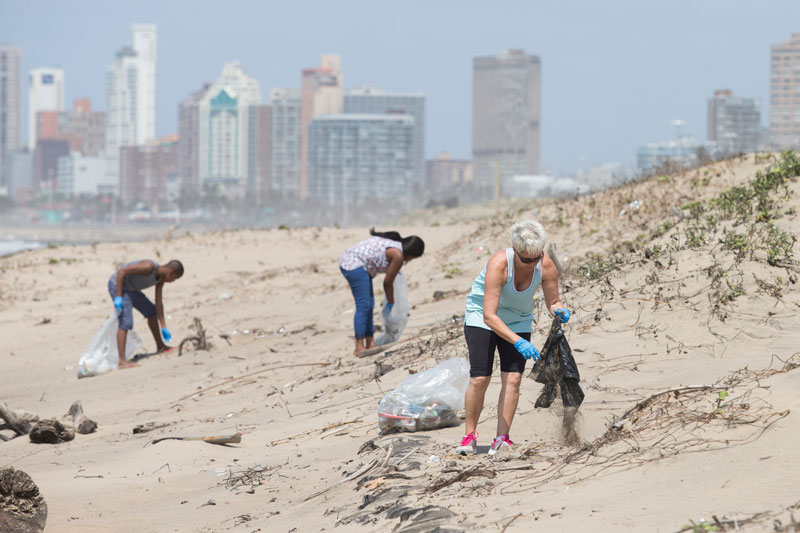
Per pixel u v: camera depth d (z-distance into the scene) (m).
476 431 17.00
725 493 10.88
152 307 36.44
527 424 17.28
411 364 24.23
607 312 23.48
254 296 50.16
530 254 15.16
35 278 59.88
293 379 27.38
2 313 50.88
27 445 23.41
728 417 13.40
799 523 9.34
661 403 15.17
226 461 19.03
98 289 57.28
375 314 35.75
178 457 19.55
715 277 23.47
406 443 16.95
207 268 60.44
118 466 19.38
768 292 22.17
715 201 32.38
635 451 13.22
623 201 45.38
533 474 13.46
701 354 19.72
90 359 34.47
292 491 15.92
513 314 15.80
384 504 13.26
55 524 15.35
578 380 15.15
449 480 13.75
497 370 21.36
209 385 29.39
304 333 36.09
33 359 39.88
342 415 21.27
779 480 10.89
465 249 48.78
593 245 40.16
